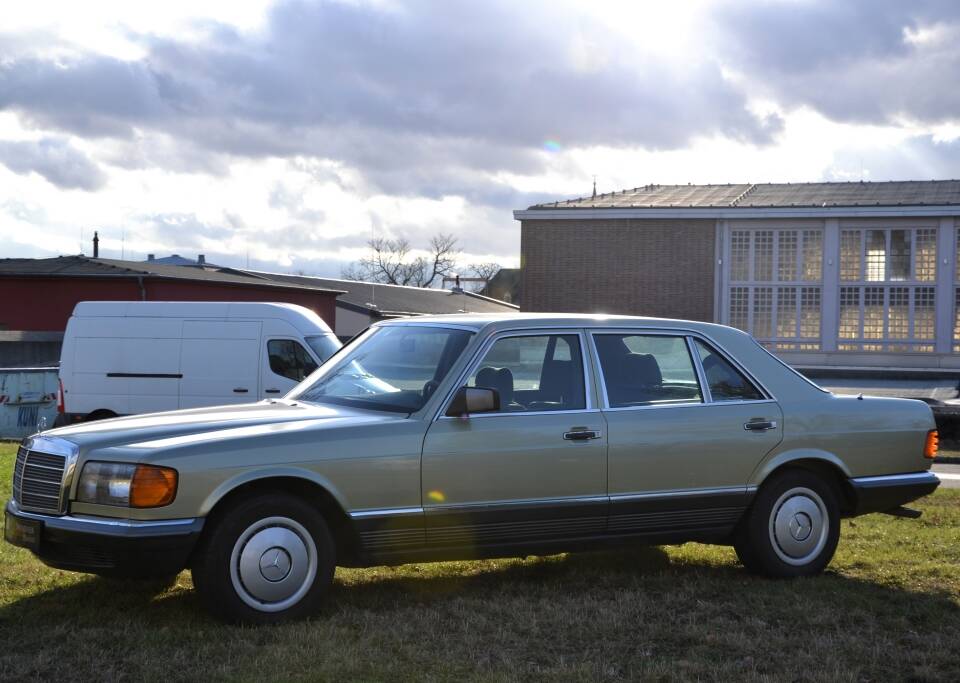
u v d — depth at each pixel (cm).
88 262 3403
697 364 662
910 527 861
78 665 477
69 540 523
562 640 527
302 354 1559
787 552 664
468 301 6525
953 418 1848
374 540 566
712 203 3784
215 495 527
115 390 1595
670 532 638
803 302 3681
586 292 3838
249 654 493
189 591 610
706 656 504
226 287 3494
